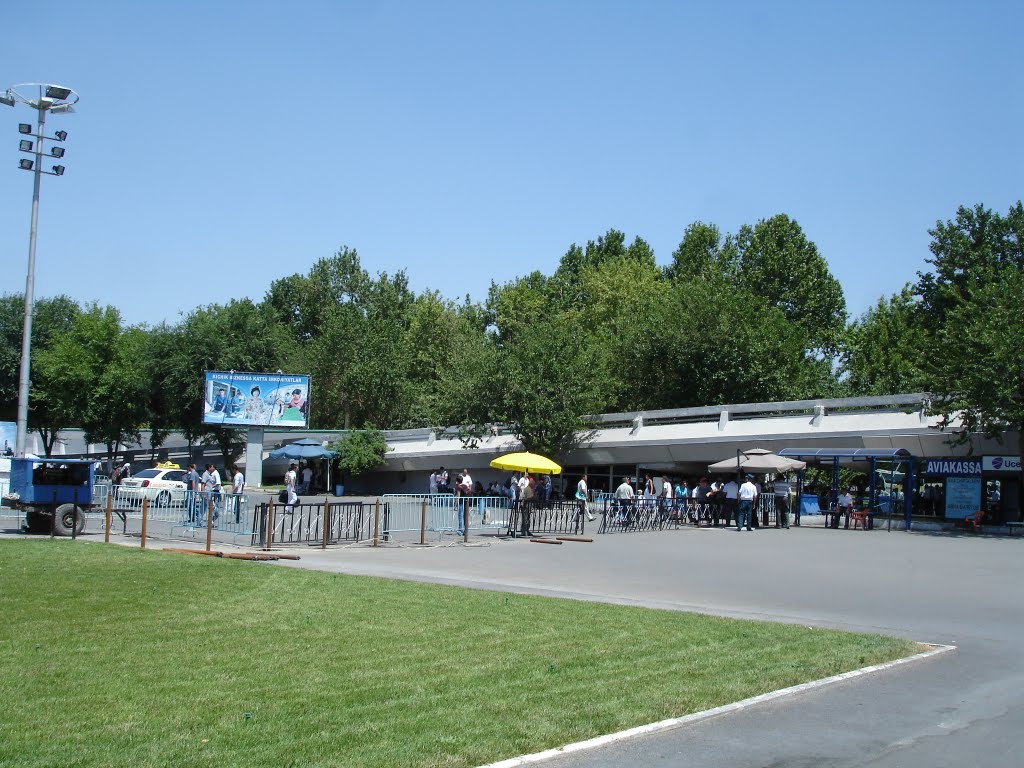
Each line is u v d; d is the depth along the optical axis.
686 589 16.31
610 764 6.28
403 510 26.61
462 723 6.95
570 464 48.03
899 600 15.17
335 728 6.74
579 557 21.50
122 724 6.77
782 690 8.35
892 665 9.72
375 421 73.19
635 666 9.16
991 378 29.80
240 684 8.09
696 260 79.69
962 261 57.34
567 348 46.88
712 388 52.72
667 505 33.25
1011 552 23.14
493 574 18.02
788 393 52.44
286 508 25.22
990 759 6.61
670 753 6.56
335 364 72.19
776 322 57.66
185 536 24.77
